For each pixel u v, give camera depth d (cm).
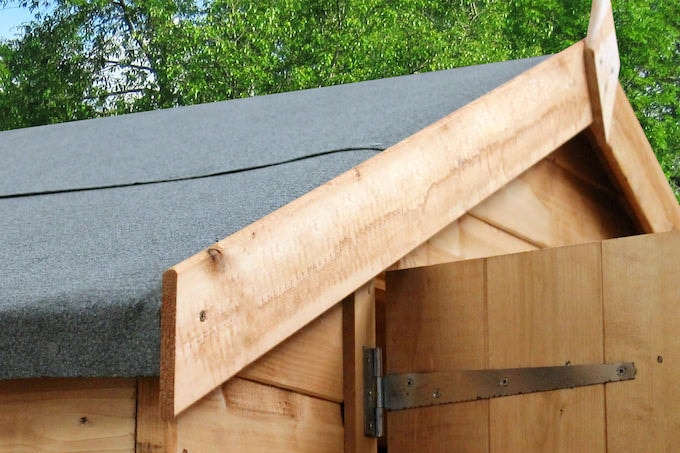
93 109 1891
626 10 1912
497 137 224
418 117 233
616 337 172
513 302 186
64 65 1880
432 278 197
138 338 145
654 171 288
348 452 191
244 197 195
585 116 255
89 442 161
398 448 196
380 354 196
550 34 1842
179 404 141
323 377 187
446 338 193
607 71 261
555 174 265
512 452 181
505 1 1905
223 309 151
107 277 156
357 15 1672
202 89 1631
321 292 175
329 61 1573
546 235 258
